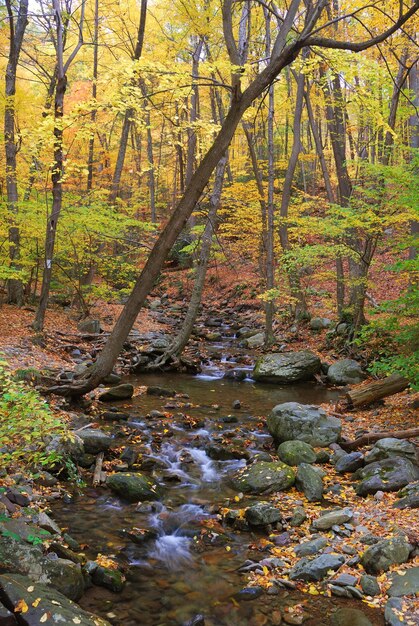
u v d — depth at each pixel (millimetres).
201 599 4293
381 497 5965
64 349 12438
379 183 11711
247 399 10875
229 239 24734
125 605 4180
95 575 4473
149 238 21328
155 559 4906
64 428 4445
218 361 14648
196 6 16391
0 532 4230
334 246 12938
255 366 12961
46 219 12969
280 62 7148
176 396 10781
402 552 4602
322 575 4531
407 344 8578
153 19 23578
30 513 4996
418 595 4094
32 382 8805
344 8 11148
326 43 6918
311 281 20516
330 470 7043
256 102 20141
